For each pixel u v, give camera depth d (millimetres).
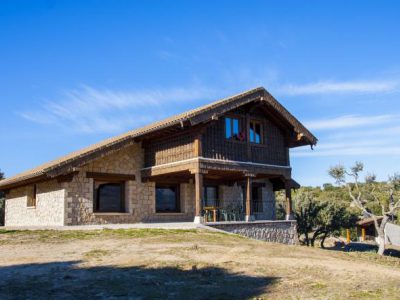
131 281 8406
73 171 18891
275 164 23266
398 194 33281
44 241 13719
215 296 7441
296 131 23234
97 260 10539
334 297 7516
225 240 15156
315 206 35094
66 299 7086
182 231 16922
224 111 19781
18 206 24750
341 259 12797
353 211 41875
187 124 18672
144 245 13156
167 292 7668
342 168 32438
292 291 7902
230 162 20609
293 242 23156
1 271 9172
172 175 22078
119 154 21312
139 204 21719
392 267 12188
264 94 21891
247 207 21469
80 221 19625
